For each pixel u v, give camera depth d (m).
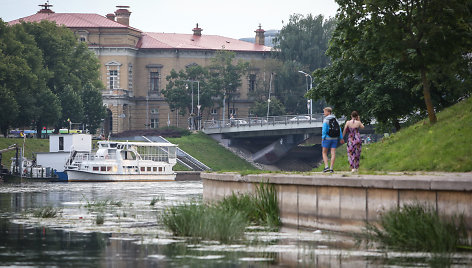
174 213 56.28
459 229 42.66
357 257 40.56
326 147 68.50
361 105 125.19
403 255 40.91
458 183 42.56
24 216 73.06
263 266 37.94
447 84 99.62
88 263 39.00
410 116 124.94
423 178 46.16
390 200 46.69
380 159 73.88
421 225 43.25
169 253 42.78
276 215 57.12
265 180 59.66
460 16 78.38
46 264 38.72
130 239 50.00
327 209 52.25
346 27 89.50
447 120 74.88
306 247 44.84
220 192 70.75
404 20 81.81
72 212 79.00
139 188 165.88
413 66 79.00
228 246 45.66
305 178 54.31
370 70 122.69
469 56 96.75
